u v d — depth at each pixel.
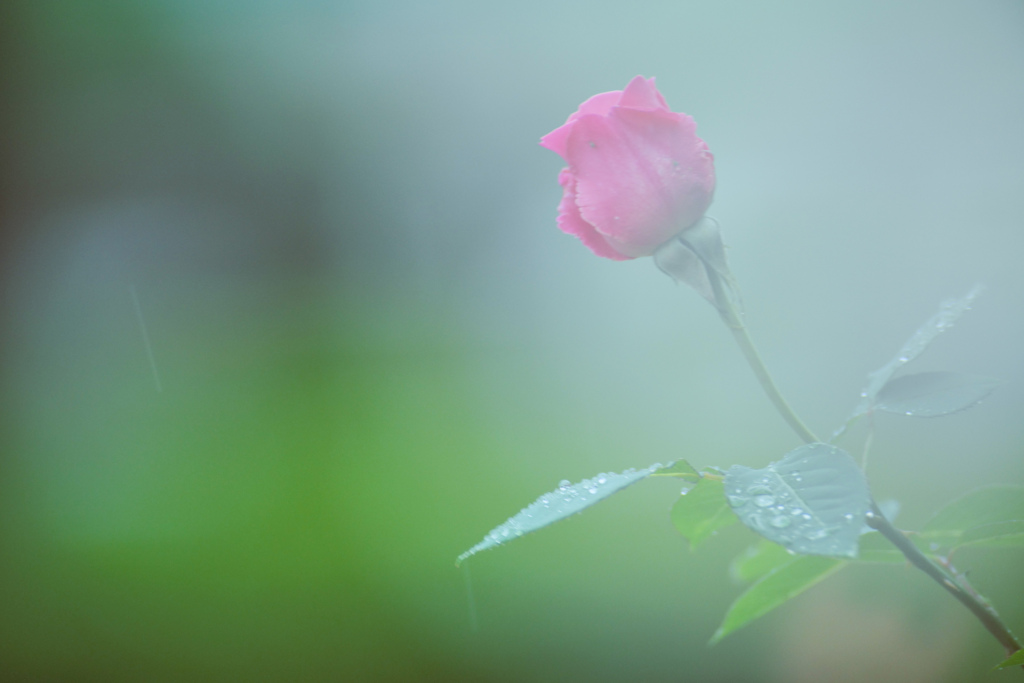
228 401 2.30
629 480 0.81
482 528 1.48
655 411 1.90
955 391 0.84
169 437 2.09
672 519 0.85
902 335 1.95
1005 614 1.02
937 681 1.01
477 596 1.30
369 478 1.73
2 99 3.37
